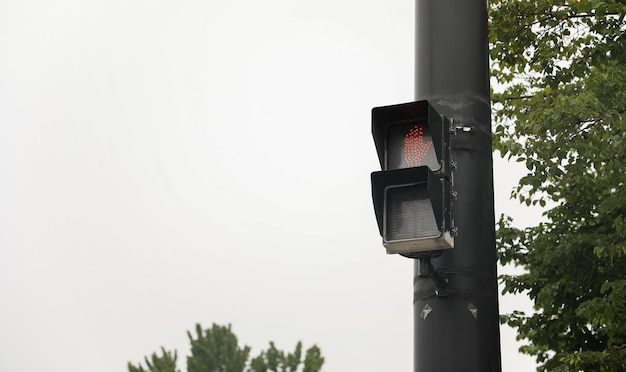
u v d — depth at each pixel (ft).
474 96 17.46
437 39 17.89
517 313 54.29
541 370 57.47
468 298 16.12
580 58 46.44
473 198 16.70
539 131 47.93
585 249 49.39
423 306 16.37
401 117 17.19
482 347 15.89
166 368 132.36
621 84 44.68
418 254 16.15
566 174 49.88
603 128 46.42
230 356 132.98
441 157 16.31
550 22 46.62
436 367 15.81
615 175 47.60
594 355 44.68
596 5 41.75
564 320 51.52
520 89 53.01
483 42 18.11
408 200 16.34
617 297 43.04
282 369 132.98
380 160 16.96
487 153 17.25
